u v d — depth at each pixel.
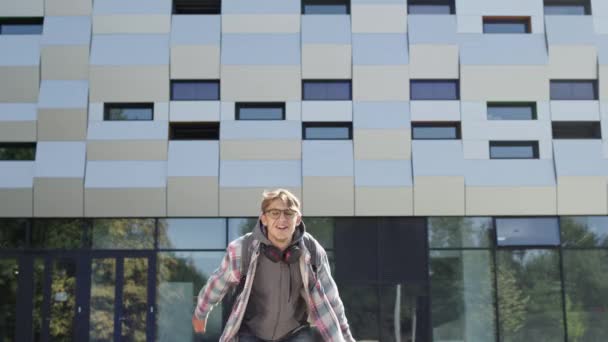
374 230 16.16
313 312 3.65
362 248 16.06
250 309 3.63
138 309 15.78
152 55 16.53
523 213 16.19
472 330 15.88
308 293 3.61
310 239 3.67
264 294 3.58
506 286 16.05
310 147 16.25
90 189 15.94
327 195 16.00
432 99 16.62
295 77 16.47
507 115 16.73
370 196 16.02
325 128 16.61
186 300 15.82
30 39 16.62
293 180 16.05
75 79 16.50
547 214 16.23
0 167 16.09
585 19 17.03
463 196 16.14
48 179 15.96
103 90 16.41
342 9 17.14
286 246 3.56
